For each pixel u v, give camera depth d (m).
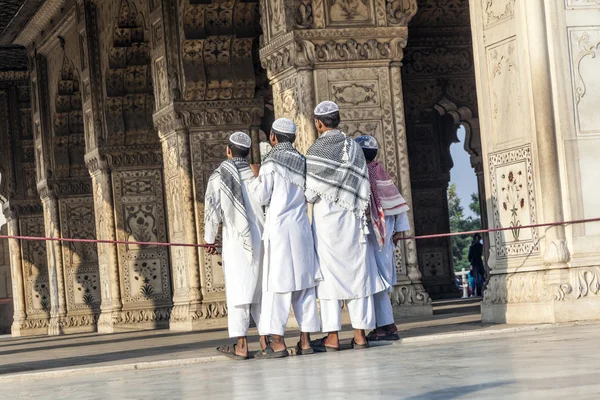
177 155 15.16
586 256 7.68
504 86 8.20
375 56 11.59
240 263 7.02
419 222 20.03
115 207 17.69
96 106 18.05
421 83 19.25
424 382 4.20
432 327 8.81
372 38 11.58
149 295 17.73
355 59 11.51
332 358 6.27
